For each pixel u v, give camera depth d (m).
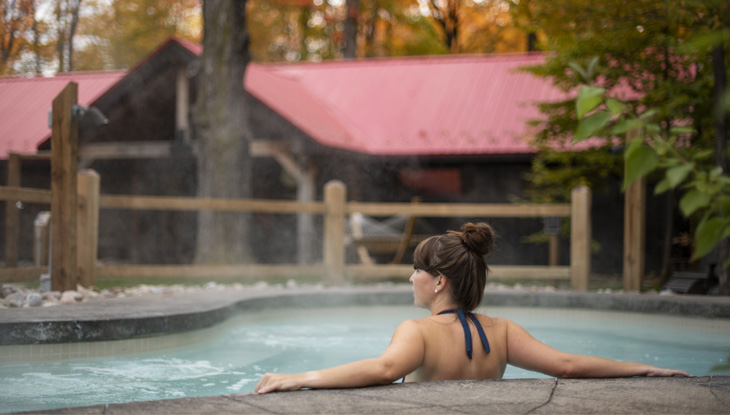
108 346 4.48
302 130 13.27
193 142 14.88
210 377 3.78
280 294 6.54
